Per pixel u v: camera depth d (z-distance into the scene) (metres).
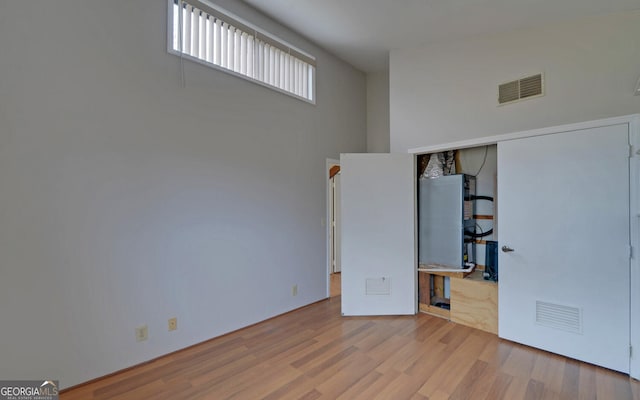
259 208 3.28
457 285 3.22
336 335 2.94
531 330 2.66
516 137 2.77
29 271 1.94
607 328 2.29
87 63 2.15
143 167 2.42
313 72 3.92
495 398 1.96
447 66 3.36
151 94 2.46
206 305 2.81
